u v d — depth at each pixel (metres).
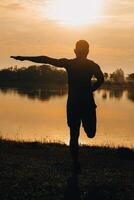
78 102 9.02
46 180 8.78
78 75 9.04
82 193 8.00
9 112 83.31
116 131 49.03
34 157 12.02
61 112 87.31
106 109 100.19
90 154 13.61
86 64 9.10
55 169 9.97
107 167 10.89
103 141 35.94
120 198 7.80
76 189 8.23
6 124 57.28
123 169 10.71
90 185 8.59
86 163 11.45
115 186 8.62
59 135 42.25
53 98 138.00
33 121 64.56
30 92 171.75
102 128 53.53
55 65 9.15
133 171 10.45
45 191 7.98
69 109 9.06
